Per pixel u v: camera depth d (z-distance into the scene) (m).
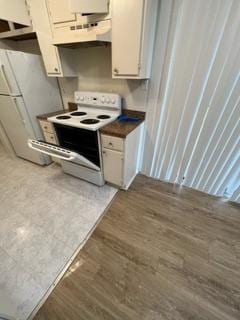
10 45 2.29
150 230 1.59
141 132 1.99
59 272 1.25
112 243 1.46
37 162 2.56
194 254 1.39
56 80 2.33
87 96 2.04
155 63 1.54
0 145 3.24
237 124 1.48
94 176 2.04
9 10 1.55
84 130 1.68
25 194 2.01
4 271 1.25
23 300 1.10
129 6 1.19
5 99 2.03
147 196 2.00
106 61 1.84
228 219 1.71
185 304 1.09
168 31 1.35
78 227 1.61
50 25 1.63
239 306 1.09
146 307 1.08
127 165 1.85
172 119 1.75
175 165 2.05
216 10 1.15
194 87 1.48
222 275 1.25
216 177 1.87
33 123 2.22
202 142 1.73
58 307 1.07
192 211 1.80
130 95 1.87
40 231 1.56
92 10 1.27
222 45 1.24
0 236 1.51
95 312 1.05
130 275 1.24
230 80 1.33
